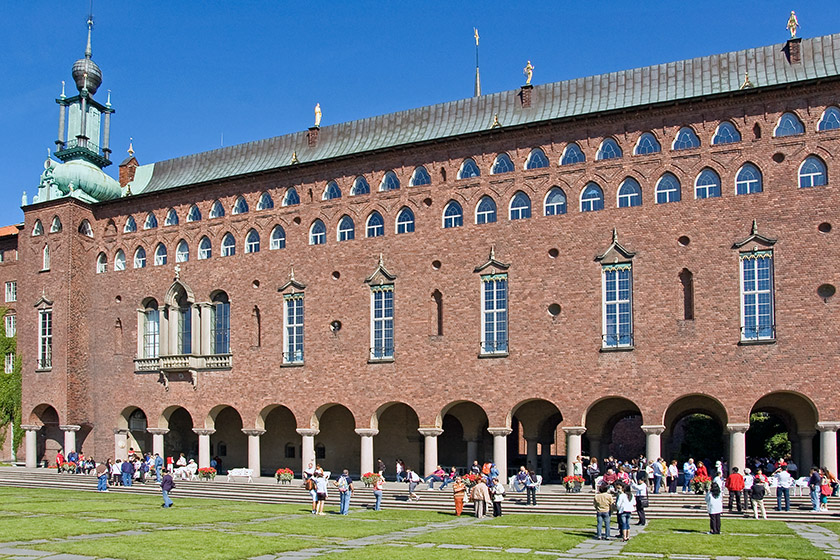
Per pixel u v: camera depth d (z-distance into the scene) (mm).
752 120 50031
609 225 52656
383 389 58312
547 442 59781
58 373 71062
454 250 56969
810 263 47812
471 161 57500
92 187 74125
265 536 34062
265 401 63188
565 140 54625
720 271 49688
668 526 37500
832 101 48469
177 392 67562
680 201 51062
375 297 59625
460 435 63656
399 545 31984
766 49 52344
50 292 72375
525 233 54875
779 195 48875
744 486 42281
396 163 59969
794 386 47344
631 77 55688
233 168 69500
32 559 28219
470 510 44375
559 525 38406
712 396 49000
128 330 70875
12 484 62938
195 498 52406
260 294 64500
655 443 49938
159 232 70312
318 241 62656
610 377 51469
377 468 63344
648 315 51000
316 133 66062
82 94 78062
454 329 56312
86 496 52906
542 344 53500
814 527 36938
